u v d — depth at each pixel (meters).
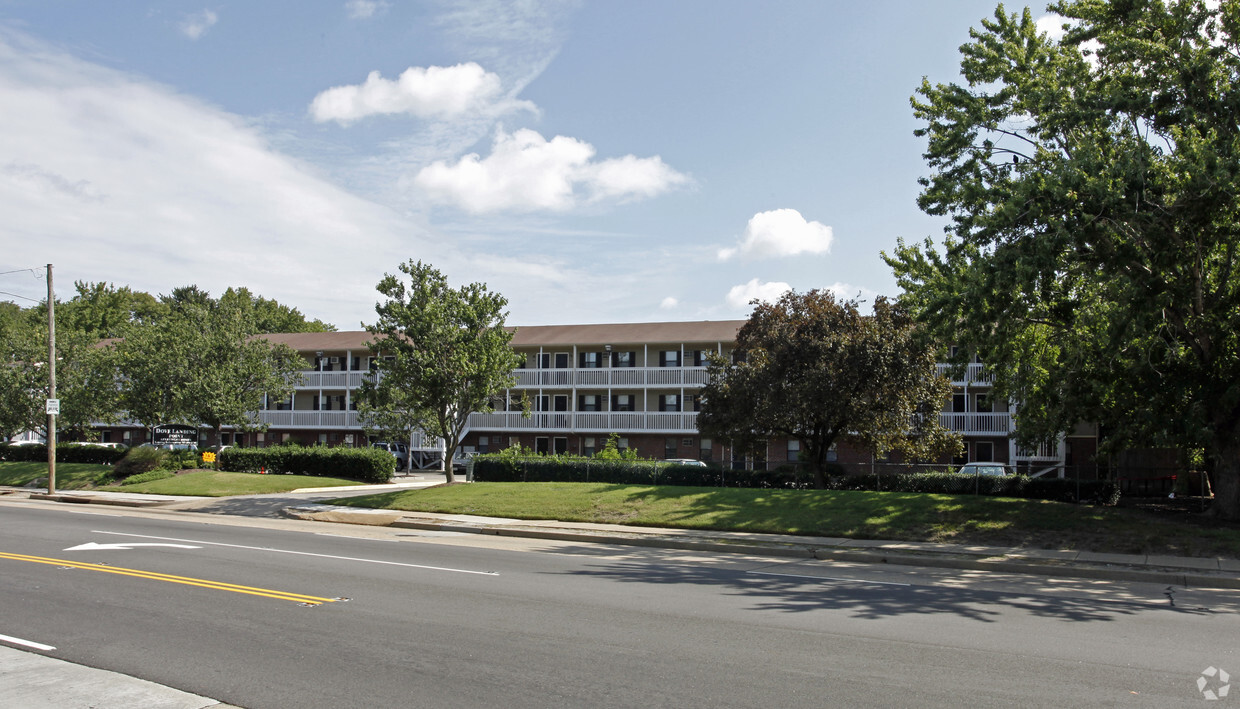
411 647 7.98
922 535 17.25
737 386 26.67
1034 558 14.92
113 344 45.88
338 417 49.75
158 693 6.52
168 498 28.31
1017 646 8.26
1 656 7.66
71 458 41.47
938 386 26.28
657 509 20.78
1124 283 16.14
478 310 27.11
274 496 29.23
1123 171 15.03
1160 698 6.52
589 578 12.53
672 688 6.68
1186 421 16.59
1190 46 17.02
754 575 13.21
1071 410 19.55
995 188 16.58
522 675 7.04
